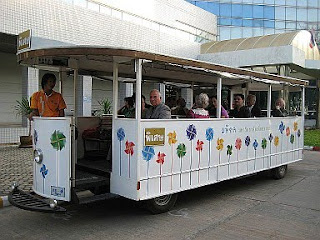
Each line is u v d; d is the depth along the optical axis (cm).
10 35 1157
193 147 584
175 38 1819
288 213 582
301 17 3456
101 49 480
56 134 502
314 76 2134
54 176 506
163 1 1914
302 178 871
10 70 1619
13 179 751
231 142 669
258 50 1588
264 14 3372
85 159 677
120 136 522
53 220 535
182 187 566
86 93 1370
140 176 500
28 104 1219
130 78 735
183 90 916
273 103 944
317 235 485
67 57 550
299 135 925
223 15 3262
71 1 1343
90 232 487
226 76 648
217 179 636
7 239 461
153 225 516
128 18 1656
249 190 739
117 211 579
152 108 585
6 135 1284
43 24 1204
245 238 471
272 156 802
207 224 524
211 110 722
